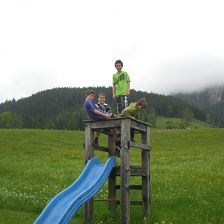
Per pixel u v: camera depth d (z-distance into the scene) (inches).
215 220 562.9
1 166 1339.8
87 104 547.5
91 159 522.3
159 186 844.0
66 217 415.5
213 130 3021.7
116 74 644.7
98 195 762.2
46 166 1433.3
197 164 1322.6
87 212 533.3
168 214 582.2
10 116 6505.9
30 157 1803.6
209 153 1927.9
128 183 507.5
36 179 1046.4
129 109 553.3
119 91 636.7
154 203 654.5
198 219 562.6
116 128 557.0
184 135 2871.6
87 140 534.9
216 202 665.0
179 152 2060.8
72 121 6476.4
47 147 2181.3
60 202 438.3
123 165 508.1
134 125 538.3
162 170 1171.9
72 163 1578.5
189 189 791.1
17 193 809.5
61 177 1076.5
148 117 7588.6
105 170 501.4
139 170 556.7
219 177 952.9
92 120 534.3
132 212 591.8
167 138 2787.9
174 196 717.9
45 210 419.5
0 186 911.7
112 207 585.9
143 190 571.2
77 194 454.6
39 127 6643.7
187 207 627.8
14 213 650.2
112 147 588.4
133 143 522.6
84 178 491.8
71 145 2368.4
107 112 585.6
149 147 576.1
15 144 2187.5
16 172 1202.6
